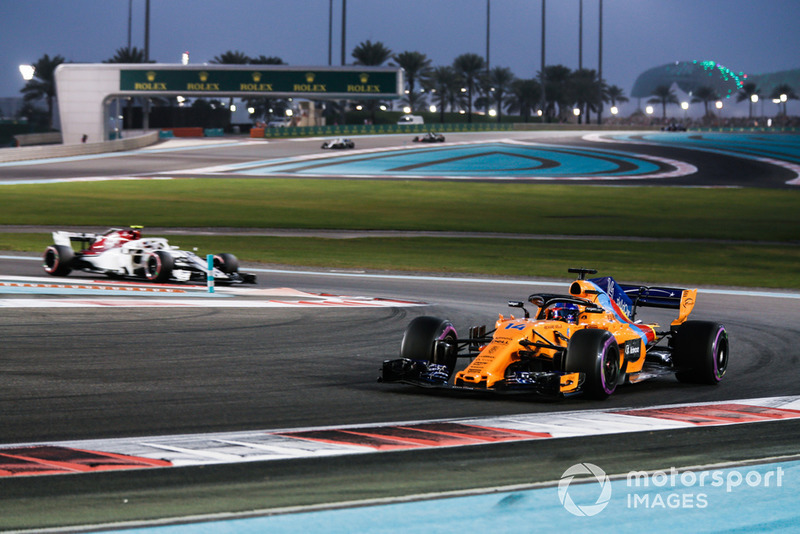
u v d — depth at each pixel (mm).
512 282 56094
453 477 13289
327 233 91688
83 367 22672
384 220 106125
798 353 29312
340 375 23125
